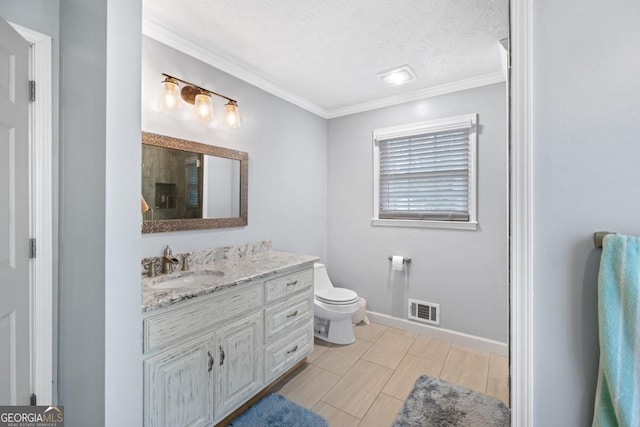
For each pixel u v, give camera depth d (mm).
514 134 716
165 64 1858
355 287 3197
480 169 2514
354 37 1921
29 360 1235
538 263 702
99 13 1083
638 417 567
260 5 1619
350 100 2990
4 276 1094
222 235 2223
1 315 1080
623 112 635
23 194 1194
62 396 1329
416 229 2820
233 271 1852
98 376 1101
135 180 1162
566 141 675
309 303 2232
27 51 1222
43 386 1272
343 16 1710
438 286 2719
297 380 2078
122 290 1124
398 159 2947
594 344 658
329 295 2633
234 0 1581
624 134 634
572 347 677
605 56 647
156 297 1318
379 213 3072
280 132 2742
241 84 2369
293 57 2170
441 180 2719
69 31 1257
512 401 729
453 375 2146
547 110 690
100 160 1088
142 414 1223
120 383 1120
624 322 593
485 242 2502
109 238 1078
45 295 1282
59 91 1322
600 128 650
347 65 2287
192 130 2014
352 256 3211
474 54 2117
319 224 3262
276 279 1928
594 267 655
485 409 1790
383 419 1706
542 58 694
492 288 2479
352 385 2023
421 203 2826
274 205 2680
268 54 2129
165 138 1843
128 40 1121
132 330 1163
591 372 661
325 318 2572
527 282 706
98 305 1099
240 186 2346
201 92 1986
